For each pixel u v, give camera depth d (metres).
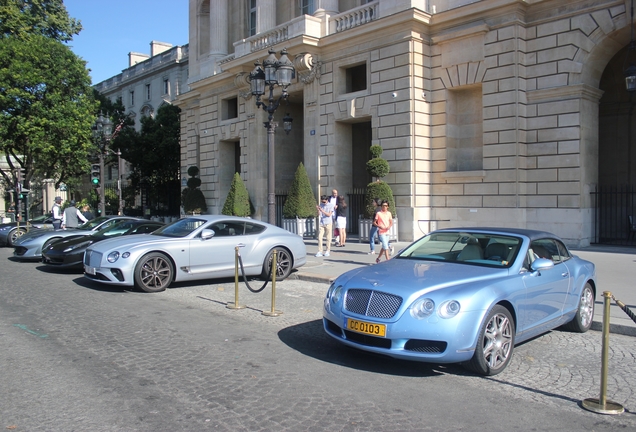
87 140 30.30
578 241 16.00
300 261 12.16
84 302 9.09
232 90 27.61
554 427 4.24
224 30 29.22
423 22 18.55
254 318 8.05
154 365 5.66
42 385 5.02
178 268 10.41
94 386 5.01
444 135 18.73
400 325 5.23
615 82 18.73
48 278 11.83
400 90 18.81
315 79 21.75
